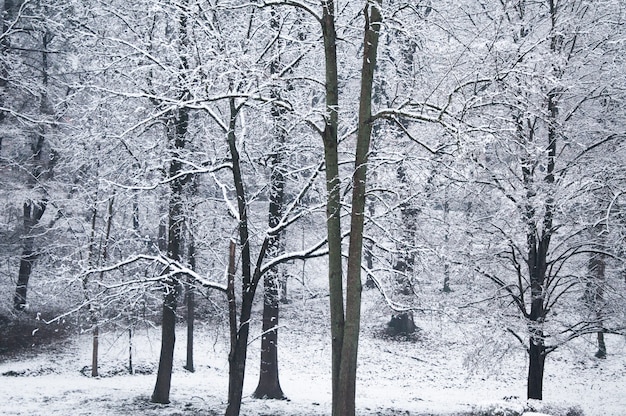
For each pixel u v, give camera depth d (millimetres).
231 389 11023
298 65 13273
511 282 15227
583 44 14352
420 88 11180
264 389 16125
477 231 14758
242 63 10344
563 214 13508
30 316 25375
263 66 11531
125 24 14148
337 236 9273
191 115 15484
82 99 14883
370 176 12797
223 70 10891
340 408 8570
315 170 11938
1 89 23062
